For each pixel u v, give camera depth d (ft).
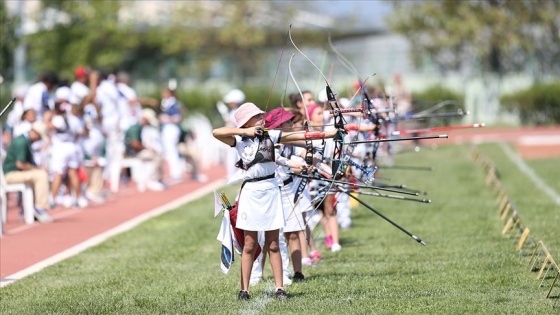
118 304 76.54
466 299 74.49
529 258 92.43
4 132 171.53
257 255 78.23
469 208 134.21
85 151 157.38
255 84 321.11
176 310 73.56
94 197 156.46
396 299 75.05
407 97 232.94
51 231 123.24
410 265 91.35
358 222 123.34
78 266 95.96
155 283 85.81
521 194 149.69
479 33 334.24
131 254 102.94
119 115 175.83
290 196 83.97
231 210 76.13
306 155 82.79
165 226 124.88
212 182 188.24
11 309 76.07
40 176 131.54
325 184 94.99
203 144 231.09
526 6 334.03
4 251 107.86
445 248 100.83
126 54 355.56
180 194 167.84
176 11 361.92
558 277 79.61
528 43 336.70
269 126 78.43
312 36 371.15
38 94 147.23
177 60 375.45
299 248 85.20
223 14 369.91
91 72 166.61
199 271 92.02
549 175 180.45
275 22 371.76
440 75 350.84
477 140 287.89
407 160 222.89
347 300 74.95
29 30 305.53
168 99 186.91
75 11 290.15
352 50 381.60
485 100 340.80
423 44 343.46
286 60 364.79
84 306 75.92
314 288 81.00
